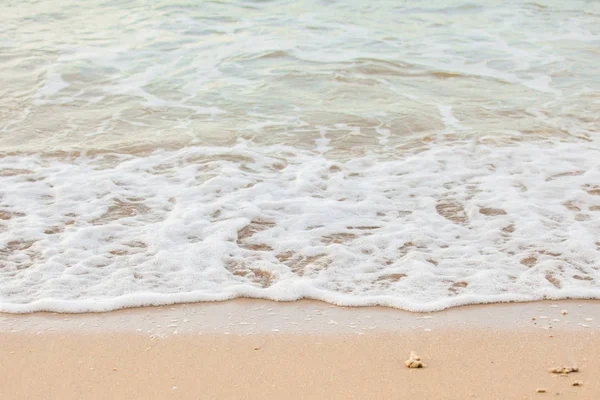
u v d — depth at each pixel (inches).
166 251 190.2
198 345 149.0
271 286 173.8
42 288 171.2
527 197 225.8
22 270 180.2
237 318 160.4
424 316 161.0
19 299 166.6
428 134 284.8
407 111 312.0
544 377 136.1
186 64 376.8
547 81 354.9
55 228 204.5
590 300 167.5
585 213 214.5
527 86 347.9
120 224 206.8
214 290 171.9
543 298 168.2
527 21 456.1
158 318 160.1
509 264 184.4
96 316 160.7
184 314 161.9
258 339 151.3
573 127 291.6
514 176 242.4
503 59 388.5
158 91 338.6
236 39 416.8
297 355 145.0
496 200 223.6
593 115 305.6
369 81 353.1
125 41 413.1
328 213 215.8
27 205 219.6
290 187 234.7
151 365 141.4
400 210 218.7
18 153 263.1
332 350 146.9
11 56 386.0
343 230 205.2
